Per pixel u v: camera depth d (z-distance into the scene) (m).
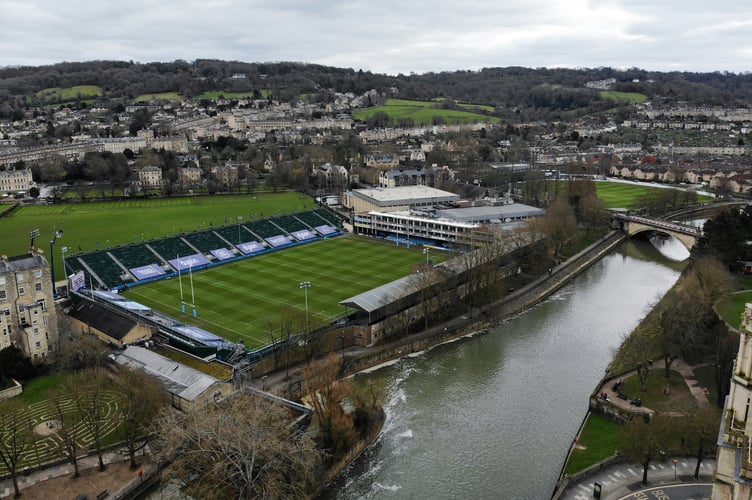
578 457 132.50
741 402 83.81
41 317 177.38
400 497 126.62
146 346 182.25
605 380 164.75
